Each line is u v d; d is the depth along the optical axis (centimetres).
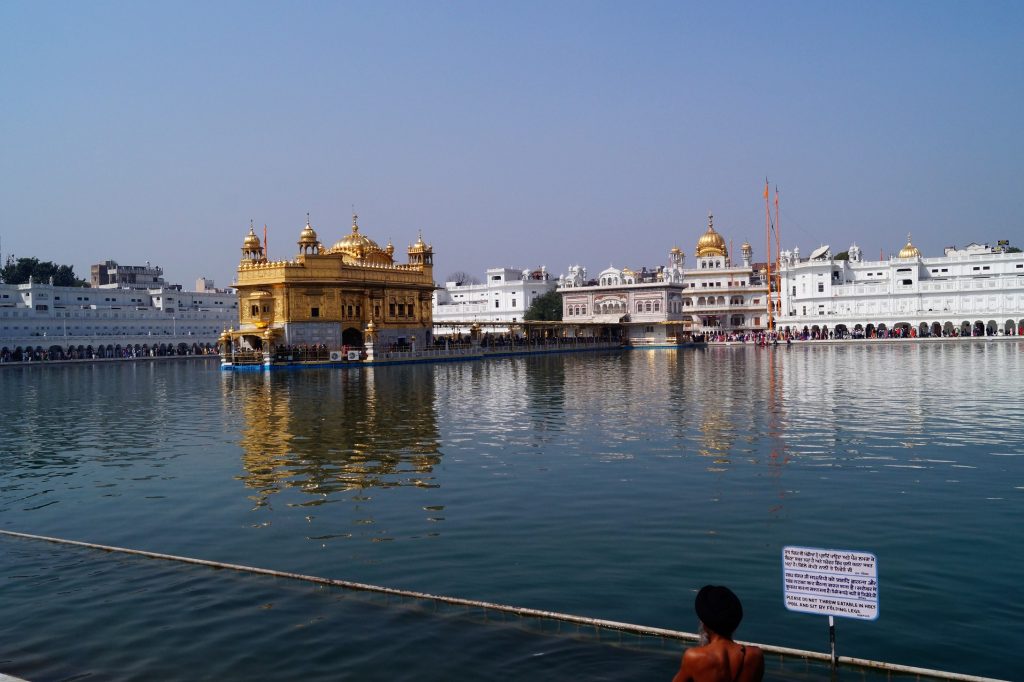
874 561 845
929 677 876
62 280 14138
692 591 1154
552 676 899
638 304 12219
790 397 3700
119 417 3516
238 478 2027
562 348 10781
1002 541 1354
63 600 1177
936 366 5700
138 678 927
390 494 1788
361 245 9550
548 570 1255
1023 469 1939
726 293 14100
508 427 2836
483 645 985
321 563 1320
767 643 981
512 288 14038
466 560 1313
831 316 12125
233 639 1025
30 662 974
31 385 5822
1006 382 4244
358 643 1002
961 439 2394
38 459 2427
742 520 1511
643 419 2989
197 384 5566
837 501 1641
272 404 3900
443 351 8500
